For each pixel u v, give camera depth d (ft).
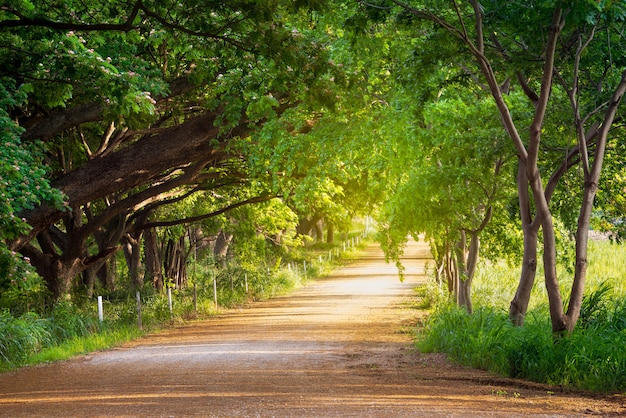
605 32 52.70
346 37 69.15
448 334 64.18
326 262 220.23
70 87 63.77
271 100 69.21
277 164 91.97
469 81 64.95
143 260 155.74
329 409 37.50
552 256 51.96
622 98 54.90
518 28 49.08
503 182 65.98
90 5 67.00
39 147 74.54
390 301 123.44
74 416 37.60
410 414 35.65
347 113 79.92
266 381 49.24
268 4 51.39
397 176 73.26
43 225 80.53
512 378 49.11
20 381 54.95
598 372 45.19
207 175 105.50
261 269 155.22
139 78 68.80
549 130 59.36
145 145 81.97
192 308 115.55
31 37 59.98
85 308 97.25
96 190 81.05
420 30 56.65
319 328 88.28
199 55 62.90
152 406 39.99
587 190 52.03
